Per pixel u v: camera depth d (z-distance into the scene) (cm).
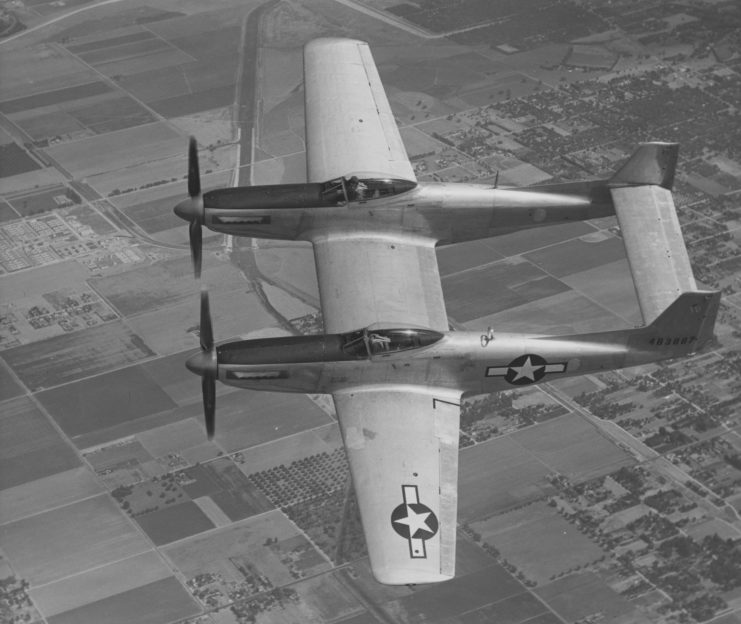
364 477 3966
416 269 4803
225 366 4128
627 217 4816
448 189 4941
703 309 4300
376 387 4241
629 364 4388
